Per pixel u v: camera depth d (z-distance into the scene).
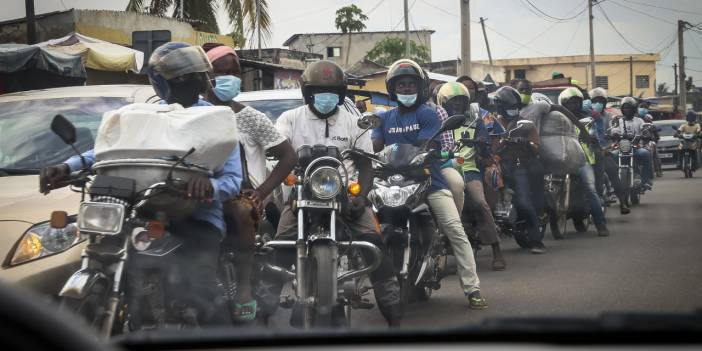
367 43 57.28
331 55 57.78
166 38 14.73
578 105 10.95
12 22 20.84
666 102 77.19
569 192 10.52
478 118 7.91
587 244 9.66
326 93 4.89
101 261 3.45
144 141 3.50
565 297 6.40
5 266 4.39
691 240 9.47
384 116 6.12
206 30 27.09
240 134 4.49
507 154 8.93
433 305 6.40
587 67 75.50
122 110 3.62
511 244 10.23
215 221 3.87
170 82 4.01
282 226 4.69
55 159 5.70
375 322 5.90
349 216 4.62
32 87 13.16
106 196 3.47
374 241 4.67
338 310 4.38
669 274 7.21
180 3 26.81
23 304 0.96
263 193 4.35
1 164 5.69
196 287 3.79
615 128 14.38
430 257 5.86
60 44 15.54
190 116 3.59
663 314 1.65
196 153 3.55
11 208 4.63
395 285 4.86
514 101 9.16
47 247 4.48
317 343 1.46
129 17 21.64
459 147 7.03
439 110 6.54
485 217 7.84
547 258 8.66
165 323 3.68
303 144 4.97
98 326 3.35
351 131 5.05
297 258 4.35
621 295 6.36
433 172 6.17
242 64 19.73
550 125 9.66
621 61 76.81
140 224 3.54
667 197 15.74
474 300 6.14
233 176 3.95
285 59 33.19
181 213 3.59
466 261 6.17
